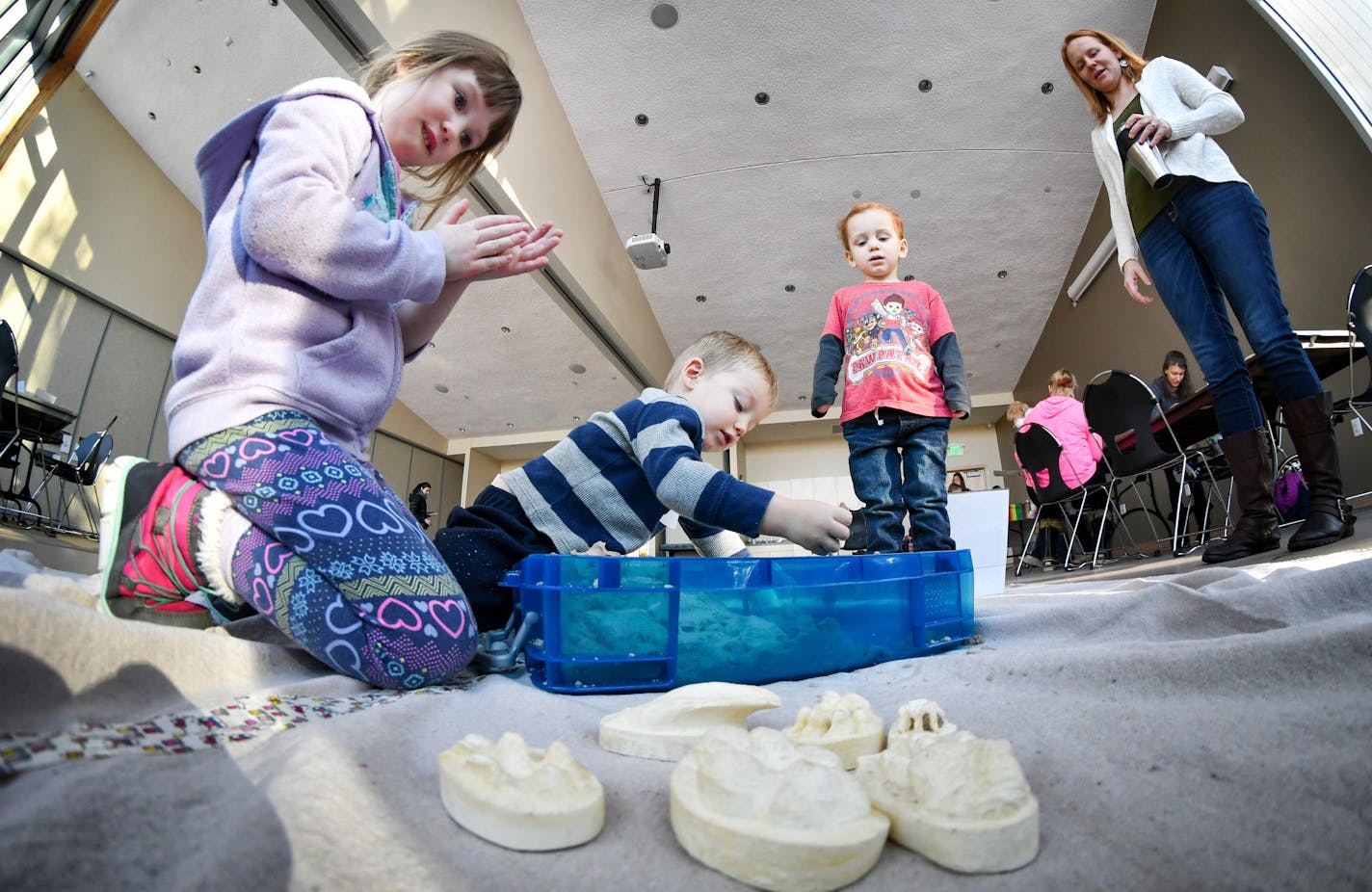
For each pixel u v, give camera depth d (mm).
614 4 4906
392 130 937
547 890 299
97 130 5270
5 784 329
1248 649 570
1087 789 399
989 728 515
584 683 706
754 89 5484
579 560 720
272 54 4664
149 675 478
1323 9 3277
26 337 4875
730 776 343
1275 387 1513
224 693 518
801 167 6160
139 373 5648
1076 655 642
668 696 522
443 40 966
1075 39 1927
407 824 343
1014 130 5797
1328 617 701
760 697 512
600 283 6688
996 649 933
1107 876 314
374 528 676
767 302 7777
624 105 5672
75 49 4047
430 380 8836
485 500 1055
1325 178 3594
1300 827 346
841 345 2021
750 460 11016
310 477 664
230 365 689
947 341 1899
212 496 663
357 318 795
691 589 762
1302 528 1464
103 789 322
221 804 330
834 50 5215
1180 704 538
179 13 4449
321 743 397
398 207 940
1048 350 8062
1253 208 1544
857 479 1821
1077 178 6266
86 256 5215
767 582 810
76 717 413
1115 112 1916
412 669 642
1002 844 318
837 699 541
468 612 722
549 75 5426
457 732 496
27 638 408
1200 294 1654
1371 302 2150
